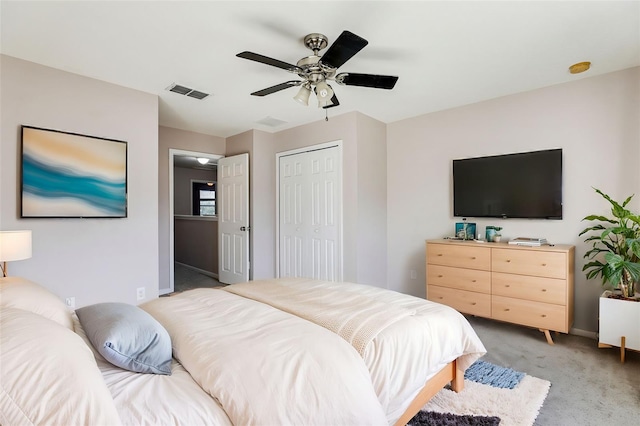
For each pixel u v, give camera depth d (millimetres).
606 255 2363
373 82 2371
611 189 2803
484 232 3506
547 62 2613
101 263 2889
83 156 2775
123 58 2525
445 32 2178
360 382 1152
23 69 2508
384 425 1118
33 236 2537
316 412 1012
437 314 1758
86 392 774
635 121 2699
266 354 1167
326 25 2094
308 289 2182
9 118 2441
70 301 2715
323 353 1206
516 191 3240
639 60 2588
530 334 2979
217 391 1018
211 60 2572
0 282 1531
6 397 701
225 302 1787
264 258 4781
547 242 3115
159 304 1770
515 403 1863
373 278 4023
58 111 2662
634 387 2072
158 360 1193
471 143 3582
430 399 1781
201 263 6102
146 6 1894
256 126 4543
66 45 2322
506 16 1998
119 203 2979
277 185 4762
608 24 2078
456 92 3262
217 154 5133
